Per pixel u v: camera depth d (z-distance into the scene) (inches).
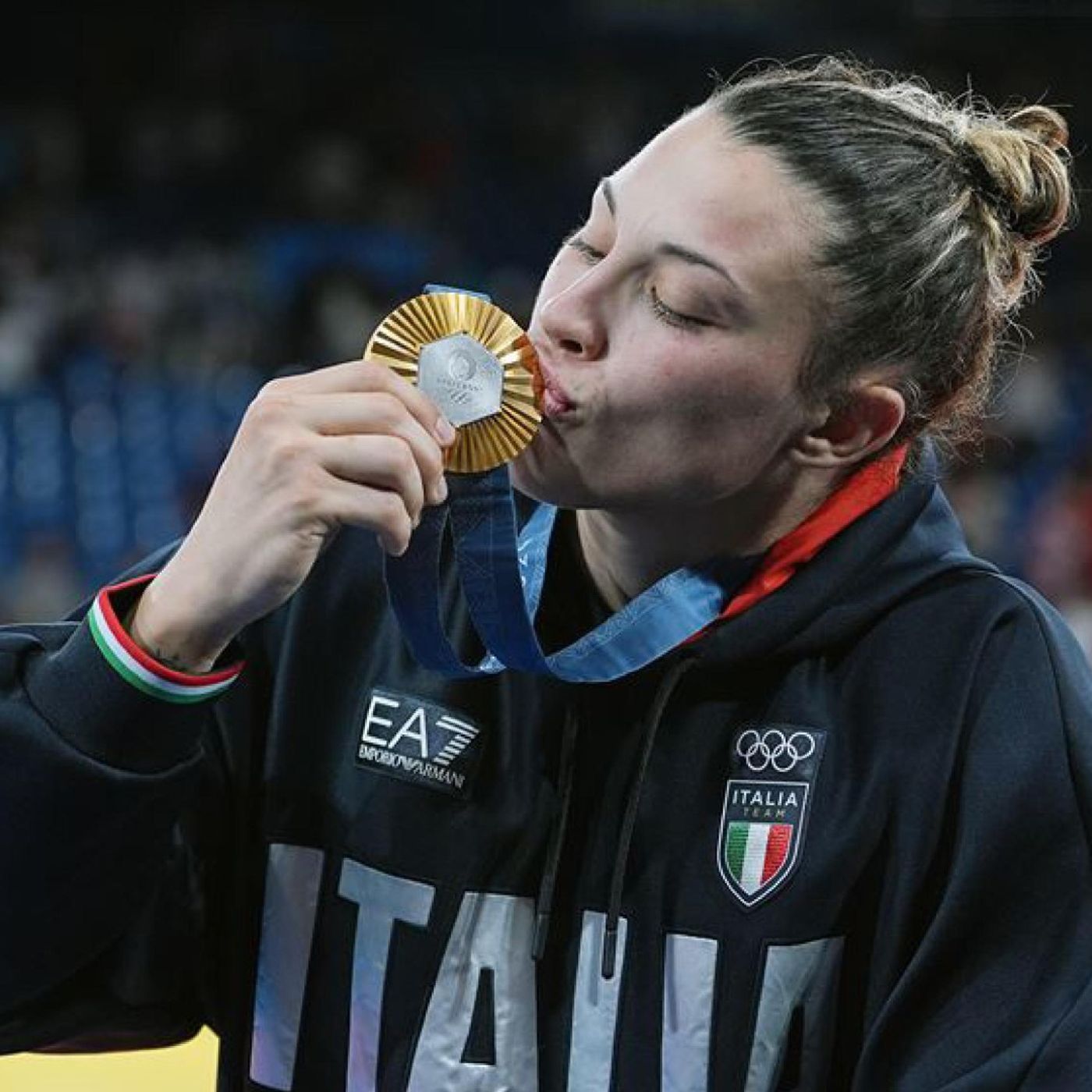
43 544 426.9
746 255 60.1
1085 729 65.1
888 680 66.5
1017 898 63.8
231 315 595.8
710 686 67.1
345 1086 67.6
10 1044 66.7
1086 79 693.3
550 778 67.2
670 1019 64.8
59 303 582.2
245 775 70.1
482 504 60.1
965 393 67.5
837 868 64.5
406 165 721.0
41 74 732.0
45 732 58.6
